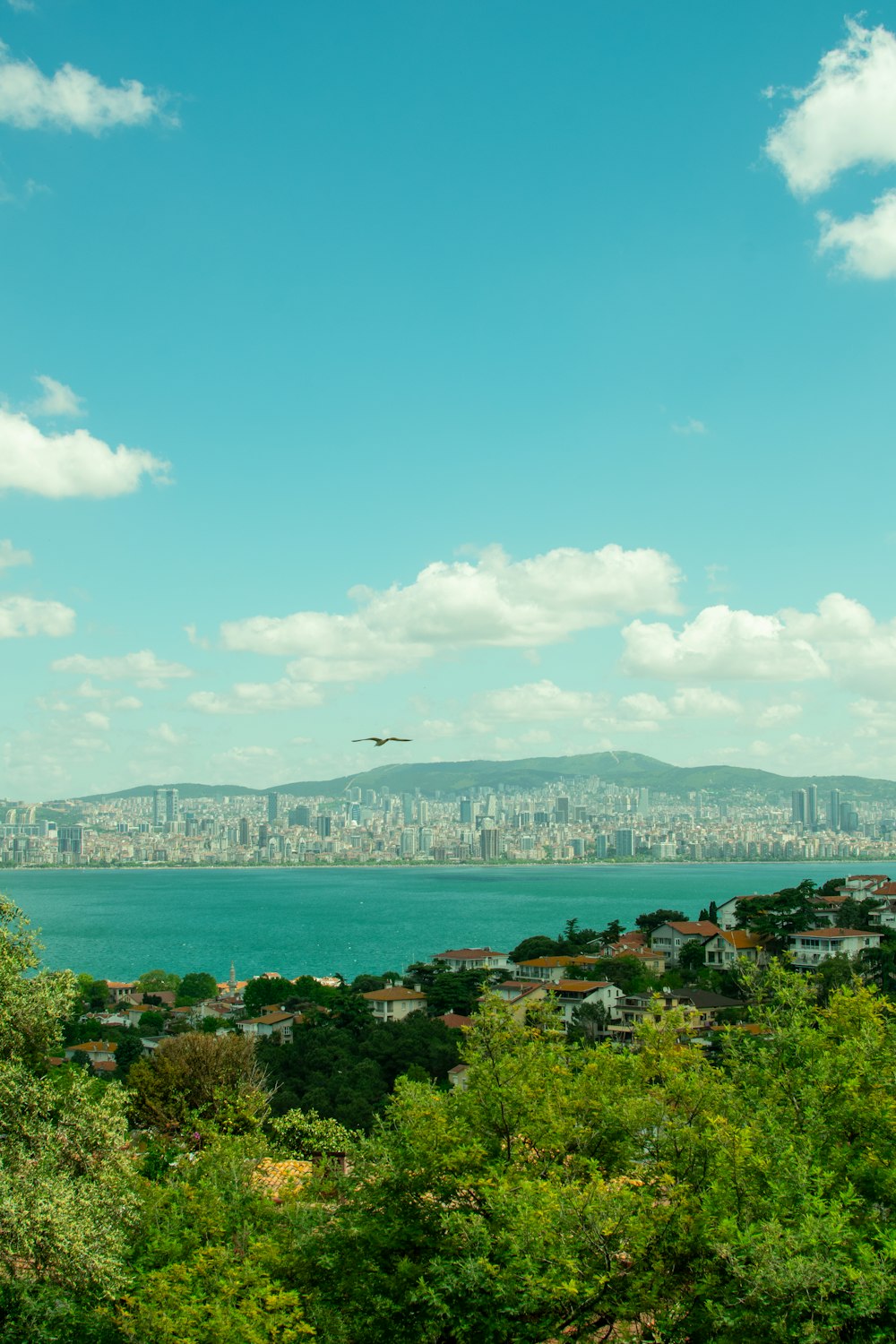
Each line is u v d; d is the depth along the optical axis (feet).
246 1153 91.25
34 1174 69.67
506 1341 54.29
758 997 80.69
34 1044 80.23
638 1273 53.31
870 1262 49.19
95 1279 66.49
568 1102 65.41
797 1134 63.21
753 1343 48.60
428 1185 59.06
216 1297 59.11
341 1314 57.72
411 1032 270.05
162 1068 175.32
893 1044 74.33
